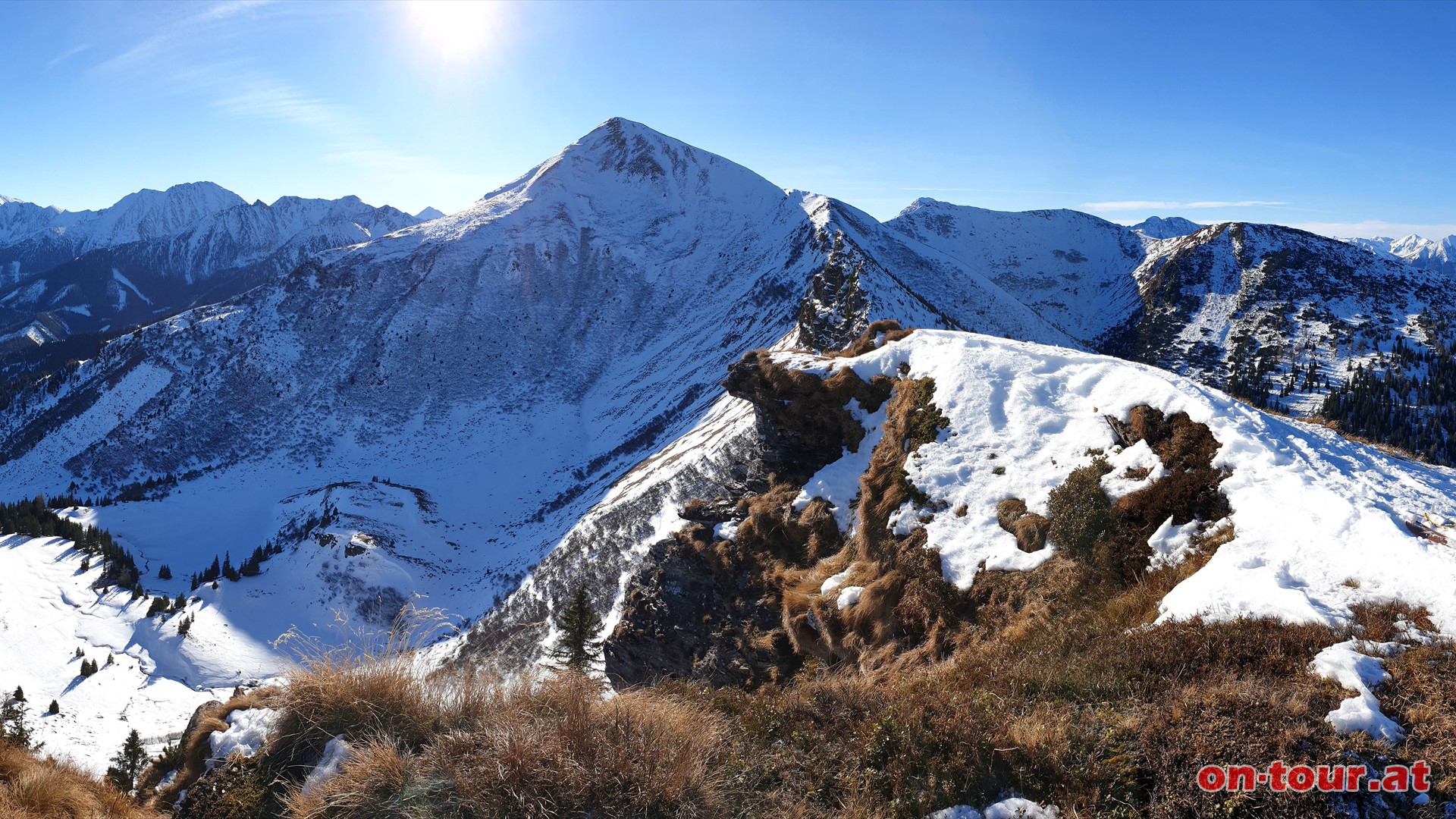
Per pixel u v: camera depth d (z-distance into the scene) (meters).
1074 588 14.05
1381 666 8.15
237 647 81.44
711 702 9.92
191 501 137.00
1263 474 14.24
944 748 8.16
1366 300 186.12
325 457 157.00
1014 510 17.11
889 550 18.27
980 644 13.42
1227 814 6.74
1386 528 11.06
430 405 176.62
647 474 70.94
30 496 141.62
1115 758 7.57
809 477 25.14
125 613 87.31
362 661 8.83
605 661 24.77
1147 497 15.49
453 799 7.00
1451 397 140.12
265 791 8.11
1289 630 9.23
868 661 15.59
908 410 23.06
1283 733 7.29
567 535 71.56
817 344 74.25
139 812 9.08
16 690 65.38
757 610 21.02
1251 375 163.50
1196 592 11.27
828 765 8.27
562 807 6.86
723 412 76.75
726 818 7.23
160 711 66.62
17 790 8.87
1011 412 20.69
